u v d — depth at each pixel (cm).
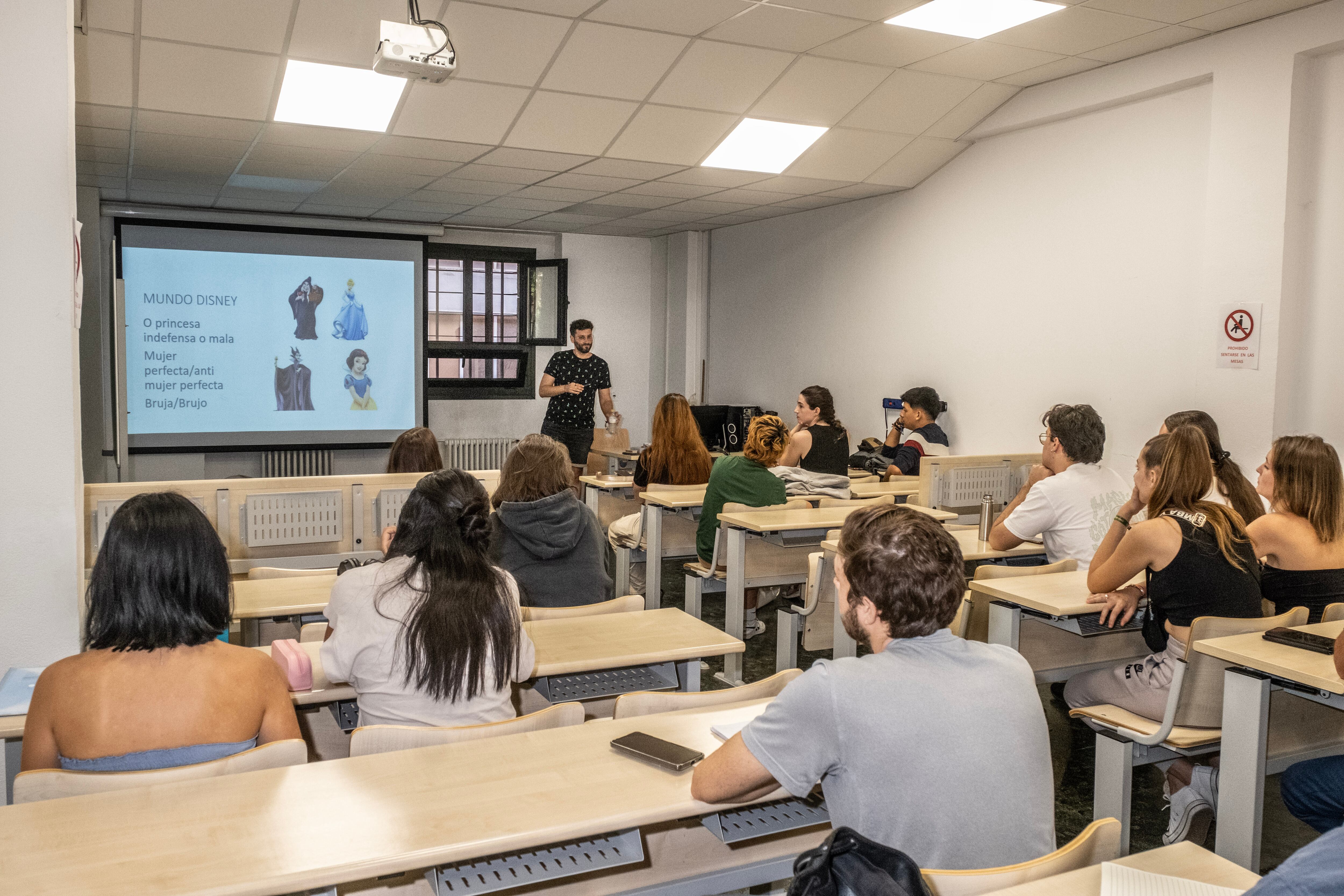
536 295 955
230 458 813
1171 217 500
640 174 646
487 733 184
